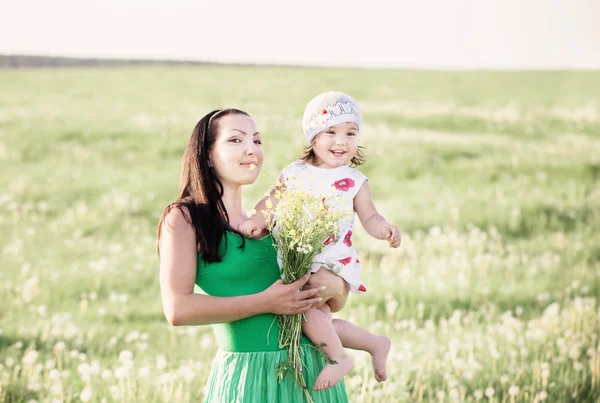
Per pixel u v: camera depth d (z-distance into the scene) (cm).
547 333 688
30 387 561
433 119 2031
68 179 1413
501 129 1958
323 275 358
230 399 322
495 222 1164
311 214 337
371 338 393
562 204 1265
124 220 1174
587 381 589
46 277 898
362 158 414
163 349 678
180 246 320
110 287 874
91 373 567
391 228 365
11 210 1218
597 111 2208
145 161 1573
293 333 329
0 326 727
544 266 957
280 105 2202
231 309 312
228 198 346
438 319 779
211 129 343
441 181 1441
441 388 575
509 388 570
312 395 331
